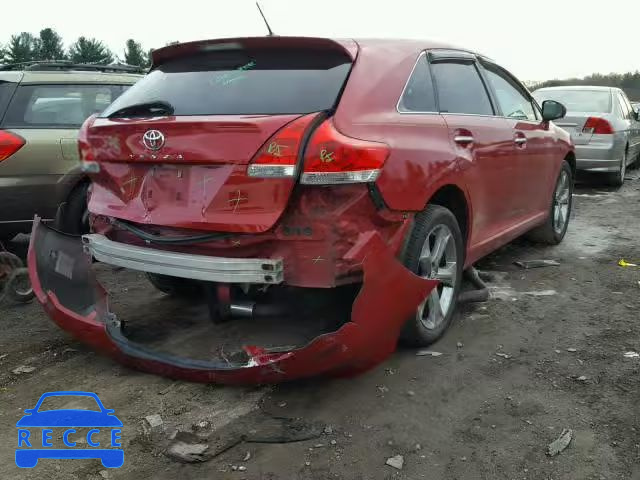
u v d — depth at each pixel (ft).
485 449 8.98
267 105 10.13
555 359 11.73
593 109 32.68
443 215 11.90
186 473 8.56
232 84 10.78
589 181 35.88
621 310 14.21
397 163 10.28
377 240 9.64
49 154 17.33
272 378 9.86
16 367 11.87
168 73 11.84
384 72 11.19
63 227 17.35
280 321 12.80
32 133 17.29
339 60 10.83
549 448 8.95
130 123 10.49
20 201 17.11
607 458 8.73
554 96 34.35
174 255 10.18
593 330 13.08
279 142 9.30
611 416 9.74
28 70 18.72
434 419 9.74
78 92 18.86
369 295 9.53
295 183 9.29
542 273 17.19
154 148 10.16
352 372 10.37
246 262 9.57
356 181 9.36
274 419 9.79
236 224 9.57
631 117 36.55
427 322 12.16
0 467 8.76
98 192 11.53
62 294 12.28
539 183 17.66
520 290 15.70
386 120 10.64
